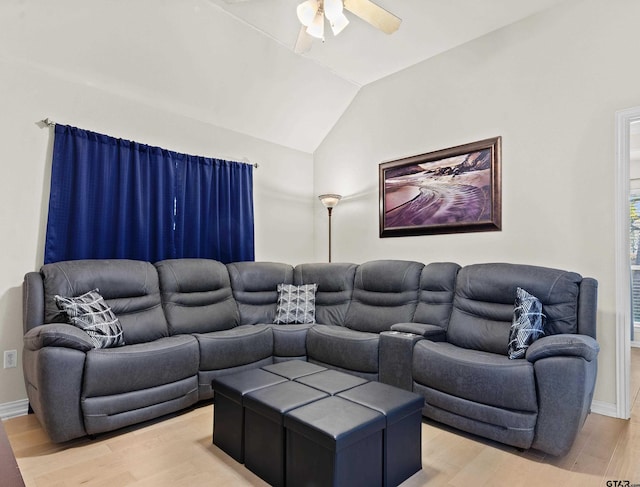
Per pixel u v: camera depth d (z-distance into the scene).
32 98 2.92
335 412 1.79
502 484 1.90
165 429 2.52
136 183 3.41
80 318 2.54
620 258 2.71
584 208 2.88
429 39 3.51
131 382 2.46
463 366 2.38
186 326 3.24
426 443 2.33
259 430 1.97
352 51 3.72
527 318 2.48
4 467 1.01
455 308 3.06
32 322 2.54
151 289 3.17
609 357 2.75
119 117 3.39
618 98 2.75
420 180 3.91
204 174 3.94
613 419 2.67
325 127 4.82
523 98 3.21
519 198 3.22
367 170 4.43
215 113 4.00
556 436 2.05
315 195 5.06
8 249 2.79
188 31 3.22
